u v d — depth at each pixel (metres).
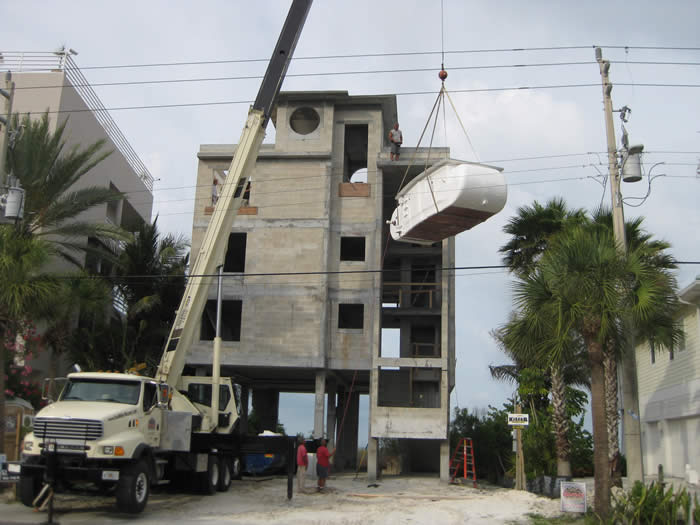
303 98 31.81
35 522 14.64
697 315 26.92
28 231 23.03
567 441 26.06
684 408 28.59
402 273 32.78
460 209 18.89
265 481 26.41
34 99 31.30
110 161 38.12
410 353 31.94
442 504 19.36
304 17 22.98
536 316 16.12
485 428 33.88
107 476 15.44
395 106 32.47
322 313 29.91
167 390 18.11
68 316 26.19
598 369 15.90
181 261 33.09
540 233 27.42
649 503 15.36
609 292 15.34
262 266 30.55
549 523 16.11
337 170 31.67
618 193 19.45
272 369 30.59
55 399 17.81
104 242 35.03
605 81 20.27
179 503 18.55
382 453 35.88
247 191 33.22
